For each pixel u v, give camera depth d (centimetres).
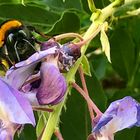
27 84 19
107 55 21
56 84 19
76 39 21
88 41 20
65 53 20
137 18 29
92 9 21
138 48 30
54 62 19
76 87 20
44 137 19
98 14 21
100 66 30
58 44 20
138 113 19
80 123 25
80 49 20
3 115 18
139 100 27
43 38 24
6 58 21
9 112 18
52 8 26
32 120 18
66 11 25
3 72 21
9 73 19
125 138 25
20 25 21
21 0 26
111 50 30
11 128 19
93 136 20
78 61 20
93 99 25
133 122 19
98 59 30
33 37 21
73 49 20
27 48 20
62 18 25
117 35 29
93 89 25
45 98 19
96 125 19
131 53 30
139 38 30
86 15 27
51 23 26
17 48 21
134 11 26
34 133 25
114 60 30
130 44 30
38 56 19
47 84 19
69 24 25
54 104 19
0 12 26
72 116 25
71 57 20
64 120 25
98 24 21
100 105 25
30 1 27
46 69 19
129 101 19
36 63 19
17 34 21
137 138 26
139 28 29
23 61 19
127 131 25
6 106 18
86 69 21
